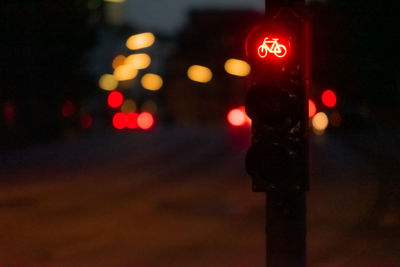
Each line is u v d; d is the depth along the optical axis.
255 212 19.38
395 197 20.98
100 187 25.47
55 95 54.81
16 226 17.19
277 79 6.87
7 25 46.28
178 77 107.38
